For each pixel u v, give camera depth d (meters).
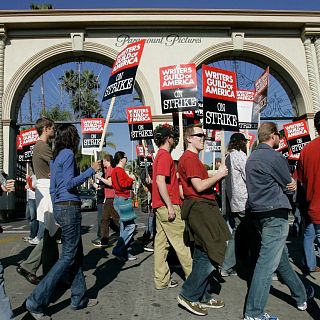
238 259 6.03
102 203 8.80
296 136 11.74
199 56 17.17
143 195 20.83
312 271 5.62
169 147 4.77
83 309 4.12
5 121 16.52
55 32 17.08
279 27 17.77
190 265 4.55
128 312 4.03
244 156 5.31
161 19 16.89
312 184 3.70
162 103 6.68
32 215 8.37
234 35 17.39
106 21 16.83
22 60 16.95
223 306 4.16
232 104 5.02
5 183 3.88
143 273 5.70
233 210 5.33
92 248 7.92
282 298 4.44
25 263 4.93
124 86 5.25
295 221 8.93
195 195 3.82
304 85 17.52
